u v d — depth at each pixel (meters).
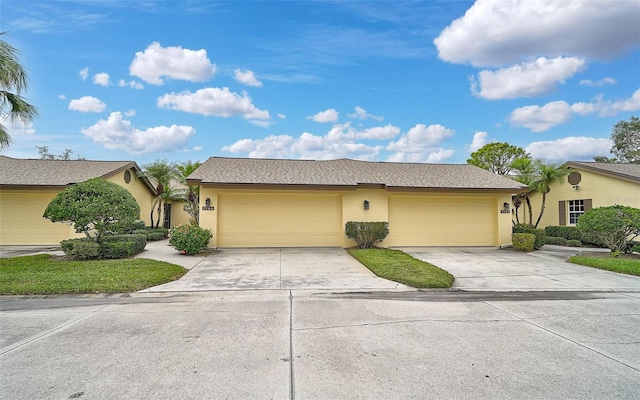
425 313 5.31
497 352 3.78
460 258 11.10
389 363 3.46
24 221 14.15
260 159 16.11
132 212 10.11
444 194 13.92
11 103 8.30
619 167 15.84
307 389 2.92
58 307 5.48
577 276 8.30
